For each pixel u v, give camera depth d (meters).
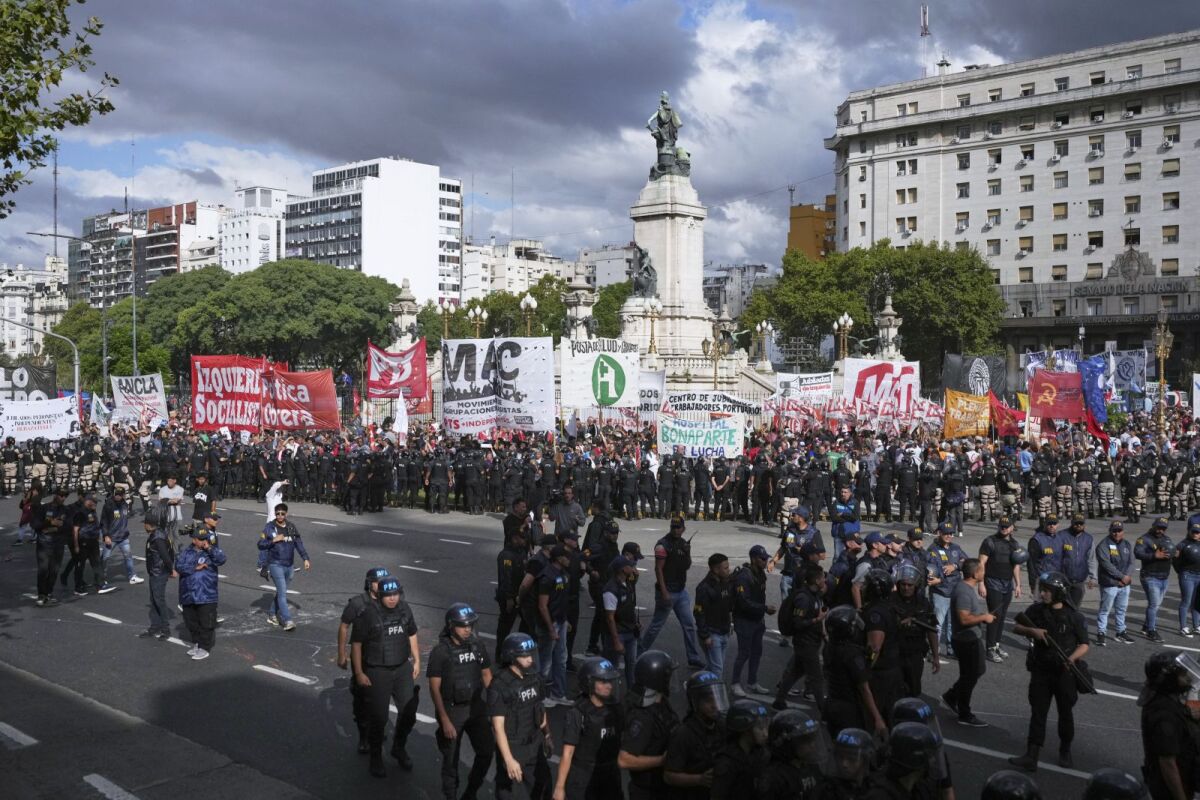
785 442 39.53
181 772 11.84
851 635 10.73
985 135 107.06
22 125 17.05
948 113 108.19
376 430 49.31
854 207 116.62
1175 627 19.27
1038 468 34.56
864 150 115.69
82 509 22.06
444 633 10.60
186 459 40.25
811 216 148.62
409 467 36.69
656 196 76.25
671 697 14.51
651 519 34.25
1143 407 60.88
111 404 64.44
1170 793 8.43
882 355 70.50
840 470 33.16
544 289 133.00
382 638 11.70
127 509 23.67
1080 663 11.73
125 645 17.80
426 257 194.50
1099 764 11.97
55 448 45.47
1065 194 102.81
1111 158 100.12
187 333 109.12
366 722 12.07
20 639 18.25
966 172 108.62
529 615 14.05
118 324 112.62
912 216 112.12
